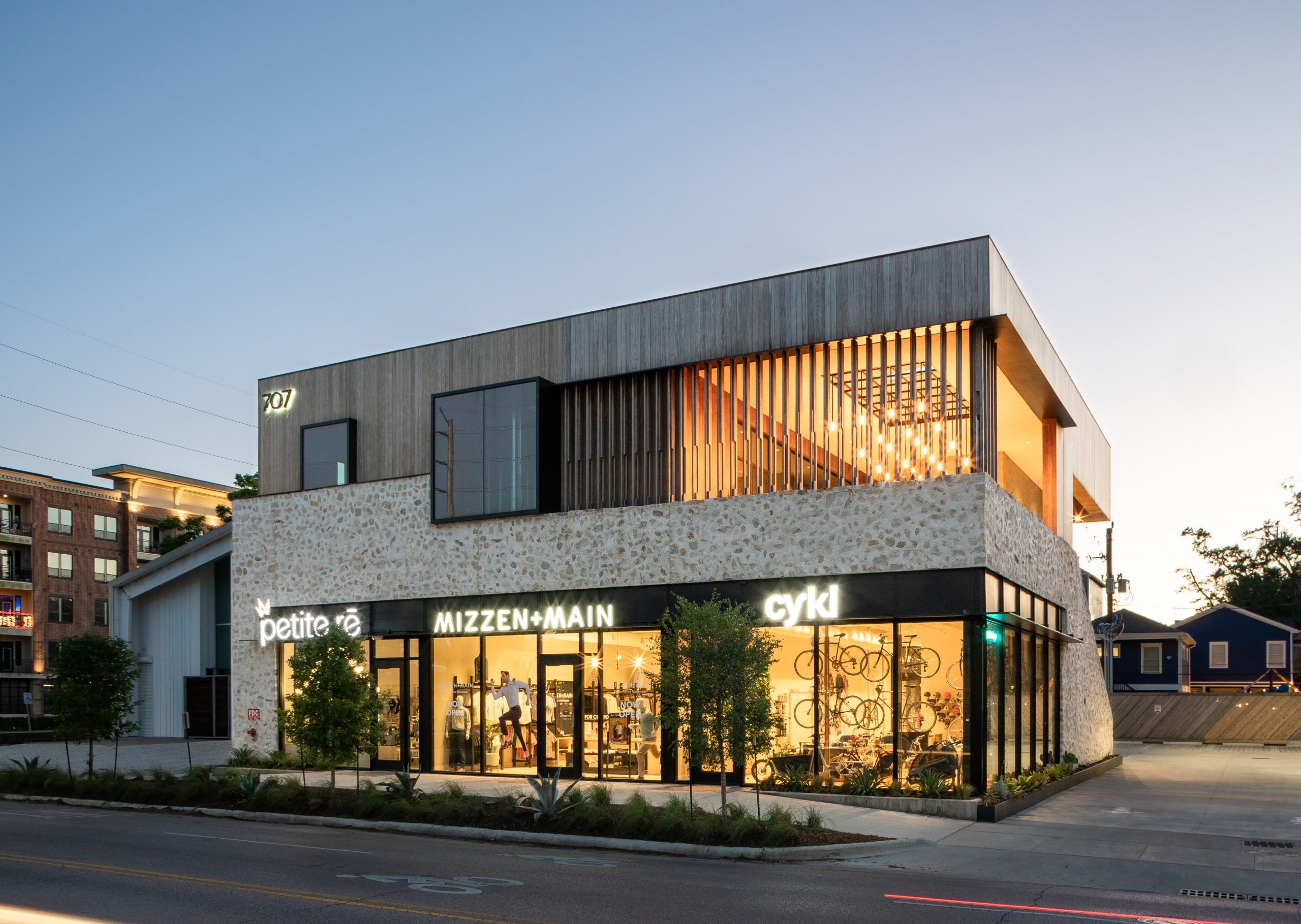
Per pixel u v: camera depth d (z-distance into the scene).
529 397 22.62
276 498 26.27
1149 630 59.31
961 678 17.78
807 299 19.86
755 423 20.41
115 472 71.44
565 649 21.77
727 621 14.89
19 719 48.56
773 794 18.25
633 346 21.69
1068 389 25.48
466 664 23.02
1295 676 65.25
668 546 20.73
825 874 12.16
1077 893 10.98
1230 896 10.90
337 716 17.52
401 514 24.28
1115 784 22.94
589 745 21.25
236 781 19.14
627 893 10.67
